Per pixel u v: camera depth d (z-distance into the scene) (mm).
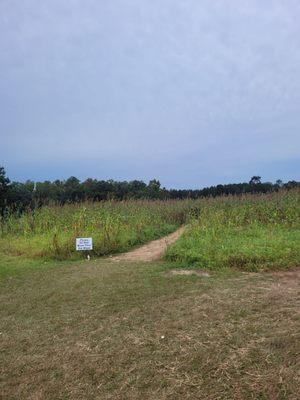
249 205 13914
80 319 5258
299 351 3854
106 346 4367
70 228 12469
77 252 10227
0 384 3768
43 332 4918
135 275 7359
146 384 3562
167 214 16984
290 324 4500
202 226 11125
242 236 9656
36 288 7012
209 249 8367
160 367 3826
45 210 14609
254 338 4223
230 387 3389
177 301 5648
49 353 4324
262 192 19328
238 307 5180
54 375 3859
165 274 7309
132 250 10820
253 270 7266
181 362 3875
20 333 4938
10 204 18172
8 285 7359
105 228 11492
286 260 7457
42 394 3543
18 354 4363
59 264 9141
